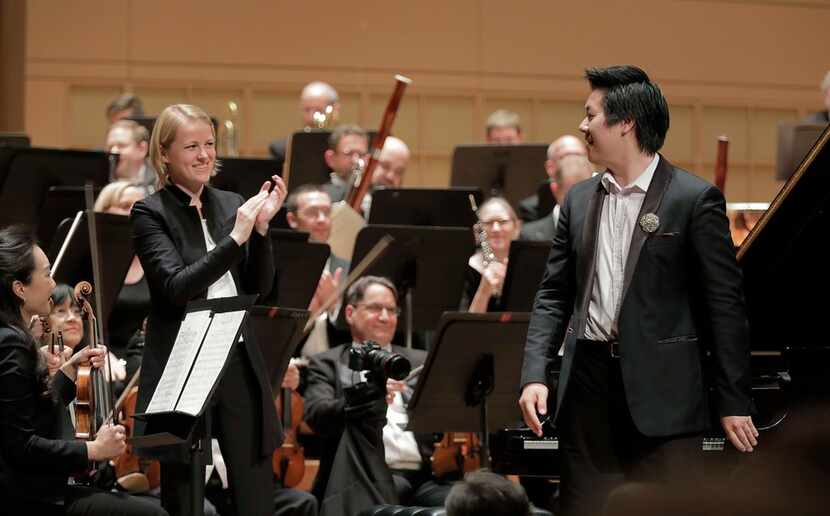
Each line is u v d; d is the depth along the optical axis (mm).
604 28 20406
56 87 18500
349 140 13766
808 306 7480
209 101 19000
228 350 6316
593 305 6445
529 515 3971
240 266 7086
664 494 2738
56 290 8805
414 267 10914
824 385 6910
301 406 10266
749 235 7035
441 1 19875
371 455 9062
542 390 6434
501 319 8492
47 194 11156
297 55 19328
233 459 6953
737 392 6098
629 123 6391
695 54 20656
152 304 6980
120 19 18750
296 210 11914
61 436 7324
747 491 2812
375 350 8625
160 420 6363
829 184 6688
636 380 6207
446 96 19859
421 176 19750
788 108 20969
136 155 13336
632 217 6410
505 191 14805
